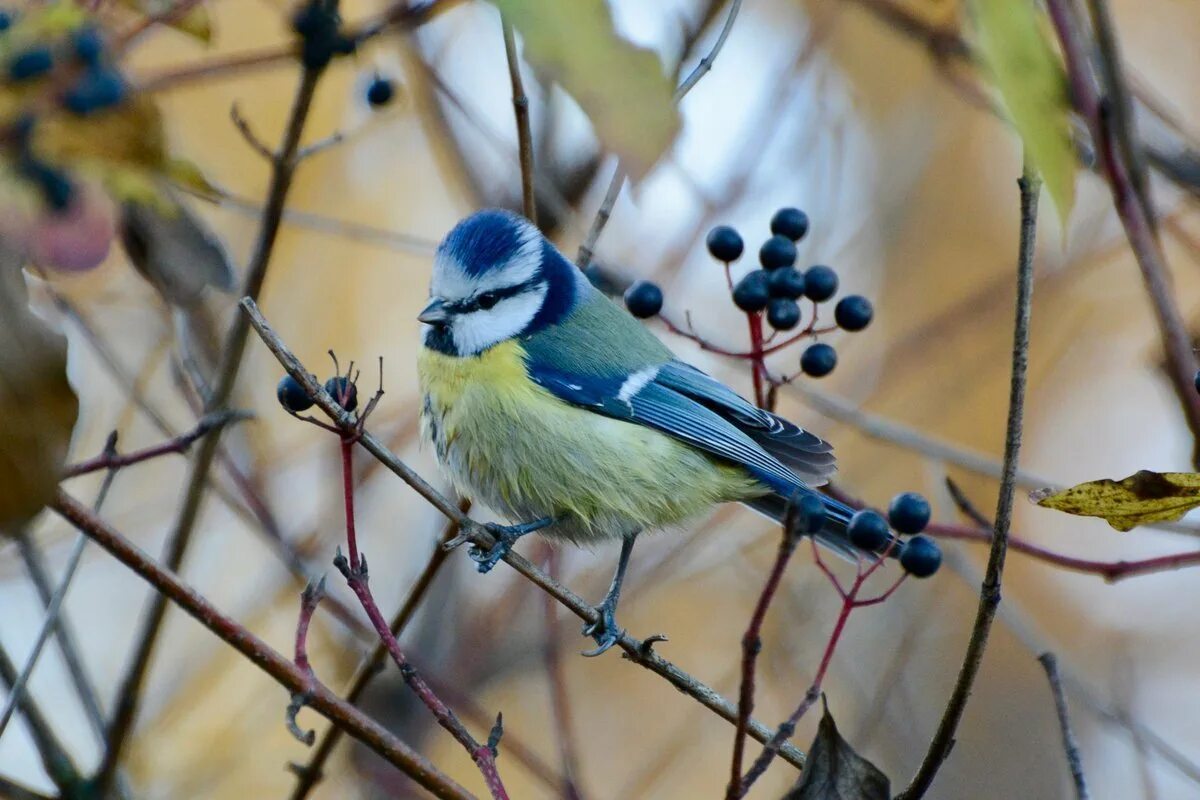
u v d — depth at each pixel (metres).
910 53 11.94
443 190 12.34
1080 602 13.14
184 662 10.41
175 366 8.62
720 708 7.10
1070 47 6.03
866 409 12.15
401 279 12.31
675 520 9.31
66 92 4.52
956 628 12.23
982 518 7.68
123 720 7.88
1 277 4.34
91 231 4.63
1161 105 9.17
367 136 11.84
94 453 10.64
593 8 3.78
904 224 13.05
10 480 4.20
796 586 11.23
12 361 4.25
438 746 10.37
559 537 9.37
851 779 5.46
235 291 7.82
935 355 13.02
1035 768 12.09
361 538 10.70
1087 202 11.95
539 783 10.91
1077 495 5.79
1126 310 13.34
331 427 5.80
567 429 8.95
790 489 9.01
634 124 3.74
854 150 12.94
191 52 9.77
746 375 12.02
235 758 10.20
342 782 10.30
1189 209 9.23
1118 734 9.78
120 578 10.92
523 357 9.04
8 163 4.48
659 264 10.94
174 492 10.94
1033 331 13.34
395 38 9.26
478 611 10.70
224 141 11.35
